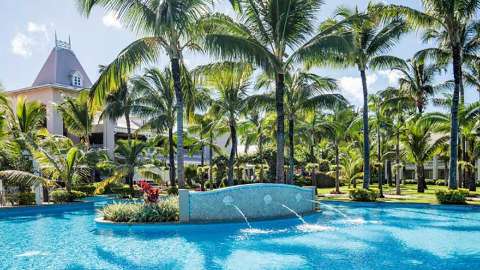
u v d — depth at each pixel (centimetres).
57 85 3747
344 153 3928
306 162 4669
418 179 3366
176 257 909
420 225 1386
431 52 2395
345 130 3288
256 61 1546
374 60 2419
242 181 4084
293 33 1752
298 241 1088
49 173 2372
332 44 1603
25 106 2403
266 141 3797
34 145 2192
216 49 1470
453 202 1980
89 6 1402
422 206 2019
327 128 3200
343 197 2609
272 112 2495
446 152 3538
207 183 3878
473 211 1828
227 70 1795
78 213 1919
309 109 2336
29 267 834
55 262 874
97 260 888
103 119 3516
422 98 3356
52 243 1084
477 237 1139
